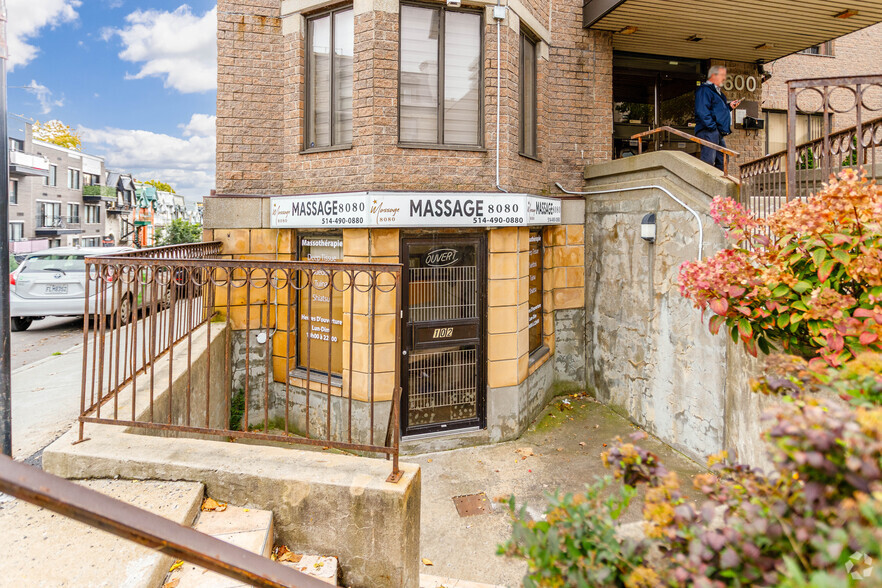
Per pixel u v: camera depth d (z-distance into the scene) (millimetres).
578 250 8086
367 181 6066
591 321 8031
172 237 38125
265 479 2775
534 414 7191
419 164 6191
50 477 1425
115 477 2879
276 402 6957
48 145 39000
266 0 6926
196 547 1640
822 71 11477
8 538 2385
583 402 7875
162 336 4742
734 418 5020
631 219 6996
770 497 1240
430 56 6332
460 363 6484
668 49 8977
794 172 3934
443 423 6438
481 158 6406
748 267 3291
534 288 7570
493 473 5684
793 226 3059
